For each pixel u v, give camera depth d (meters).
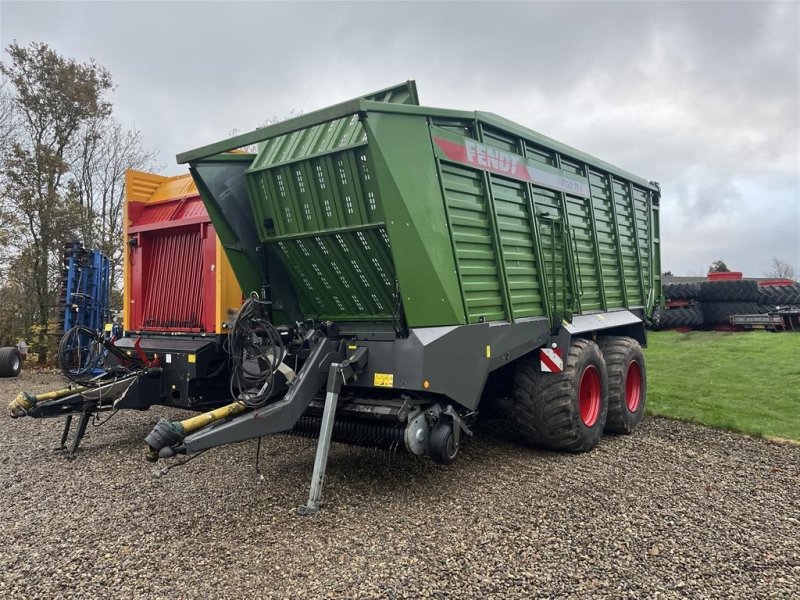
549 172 6.14
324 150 4.61
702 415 7.78
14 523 4.05
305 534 3.79
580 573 3.29
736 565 3.42
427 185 4.44
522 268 5.59
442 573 3.27
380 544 3.64
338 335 4.75
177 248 6.98
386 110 4.16
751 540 3.78
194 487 4.78
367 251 4.72
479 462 5.50
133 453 5.96
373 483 4.84
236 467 5.33
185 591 3.08
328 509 4.24
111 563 3.41
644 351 14.74
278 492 4.62
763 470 5.34
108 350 6.61
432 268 4.38
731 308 18.61
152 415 7.92
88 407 5.90
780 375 10.46
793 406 8.19
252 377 4.54
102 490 4.76
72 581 3.20
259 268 5.30
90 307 11.12
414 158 4.36
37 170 16.31
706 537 3.81
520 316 5.47
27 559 3.48
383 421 4.45
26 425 7.43
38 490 4.79
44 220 16.16
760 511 4.30
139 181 7.60
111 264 17.97
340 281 5.13
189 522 4.02
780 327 17.70
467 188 4.93
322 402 4.73
